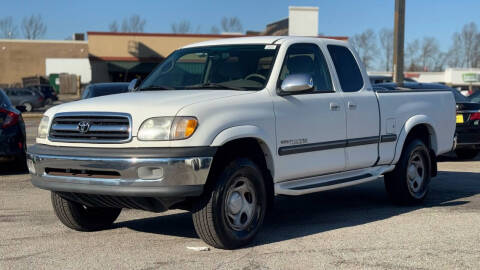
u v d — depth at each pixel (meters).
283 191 6.05
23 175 10.41
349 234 6.14
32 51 70.38
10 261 5.20
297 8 44.50
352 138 6.85
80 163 5.29
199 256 5.31
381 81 26.95
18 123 10.32
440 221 6.79
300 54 6.56
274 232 6.27
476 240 5.89
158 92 6.07
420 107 7.92
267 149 5.81
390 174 7.72
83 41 71.19
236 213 5.53
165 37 46.38
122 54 46.34
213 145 5.24
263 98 5.86
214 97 5.58
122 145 5.23
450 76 66.25
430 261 5.17
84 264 5.10
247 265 5.03
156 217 7.09
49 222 6.77
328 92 6.69
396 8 18.78
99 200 5.57
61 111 5.64
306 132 6.25
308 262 5.13
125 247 5.65
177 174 5.07
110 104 5.46
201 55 6.69
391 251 5.48
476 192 8.89
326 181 6.61
